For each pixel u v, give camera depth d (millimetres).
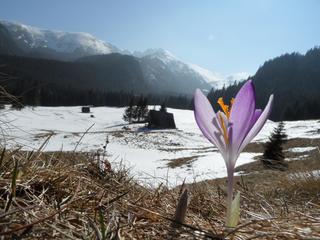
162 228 1638
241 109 1545
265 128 70750
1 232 1236
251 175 11102
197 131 74688
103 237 1331
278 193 4004
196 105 1619
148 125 79625
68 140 39750
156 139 58469
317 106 124438
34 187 1923
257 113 1606
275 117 169250
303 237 1525
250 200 3246
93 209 1761
